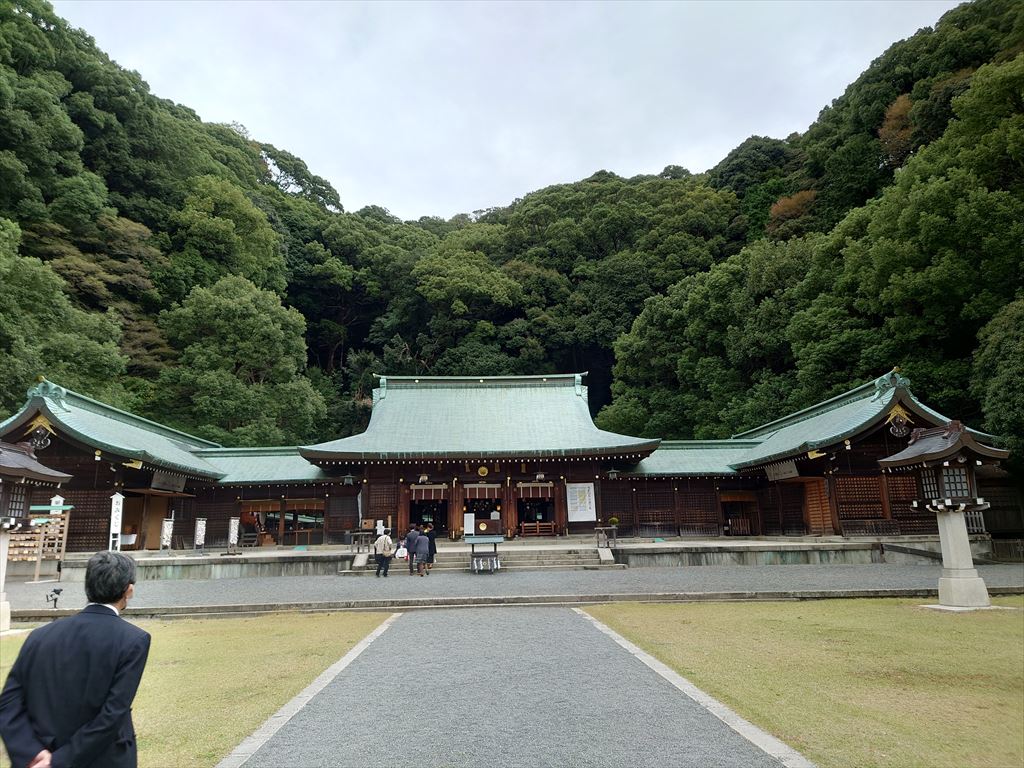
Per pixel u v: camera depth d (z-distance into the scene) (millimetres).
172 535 28828
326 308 70562
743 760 4996
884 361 30703
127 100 48844
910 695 6734
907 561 19812
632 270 62094
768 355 40562
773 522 29703
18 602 14633
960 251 28031
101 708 2912
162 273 45906
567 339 61031
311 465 31031
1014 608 12102
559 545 25656
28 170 39219
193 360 40125
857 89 53625
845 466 24812
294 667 8336
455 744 5449
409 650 9148
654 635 9836
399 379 35406
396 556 21109
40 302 30125
